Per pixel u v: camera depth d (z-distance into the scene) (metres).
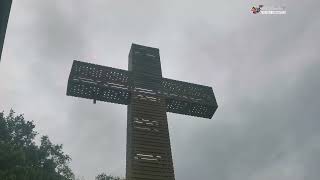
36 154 73.19
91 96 56.91
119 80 59.19
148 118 54.81
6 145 63.47
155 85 61.03
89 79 55.50
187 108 61.53
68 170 83.75
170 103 60.44
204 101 61.00
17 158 60.44
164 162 49.75
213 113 62.75
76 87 54.62
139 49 70.00
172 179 48.38
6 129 77.19
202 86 64.50
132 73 61.84
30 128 83.50
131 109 55.19
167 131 54.09
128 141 52.47
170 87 62.00
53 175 70.88
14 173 56.78
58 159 83.38
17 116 84.88
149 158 49.50
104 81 56.62
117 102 58.94
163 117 55.88
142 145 50.75
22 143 79.94
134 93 57.53
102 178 87.62
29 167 61.53
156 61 68.06
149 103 57.22
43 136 84.75
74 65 57.31
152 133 52.84
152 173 47.84
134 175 46.88
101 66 59.22
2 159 58.25
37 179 60.47
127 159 50.62
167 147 51.91
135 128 52.53
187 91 62.25
